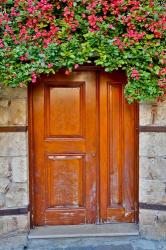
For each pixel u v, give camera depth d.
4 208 4.07
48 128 4.37
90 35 3.64
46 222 4.41
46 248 4.02
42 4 3.64
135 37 3.65
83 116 4.39
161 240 4.15
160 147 4.11
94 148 4.41
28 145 4.23
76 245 4.07
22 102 4.06
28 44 3.68
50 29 3.67
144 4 3.67
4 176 4.07
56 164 4.40
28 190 4.20
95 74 4.37
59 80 4.33
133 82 3.78
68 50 3.68
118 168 4.43
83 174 4.43
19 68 3.69
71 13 3.66
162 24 3.64
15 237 4.10
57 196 4.42
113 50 3.68
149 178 4.15
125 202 4.43
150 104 4.09
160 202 4.14
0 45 3.65
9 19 3.68
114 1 3.63
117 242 4.12
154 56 3.69
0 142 4.04
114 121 4.41
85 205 4.44
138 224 4.32
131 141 4.40
